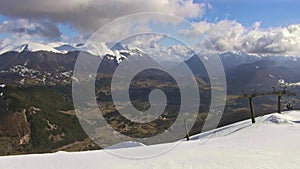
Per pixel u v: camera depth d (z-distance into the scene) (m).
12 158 22.61
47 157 22.42
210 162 16.62
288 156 16.98
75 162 19.17
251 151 19.33
